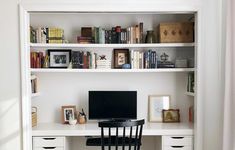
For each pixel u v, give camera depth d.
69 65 3.62
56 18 3.81
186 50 3.82
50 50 3.74
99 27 3.74
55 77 3.82
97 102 3.69
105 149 3.78
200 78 3.25
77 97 3.84
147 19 3.83
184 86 3.82
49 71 3.48
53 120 3.82
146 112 3.82
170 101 3.82
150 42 3.63
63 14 3.81
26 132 3.21
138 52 3.61
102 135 2.83
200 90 3.25
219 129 3.23
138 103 3.84
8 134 3.23
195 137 3.27
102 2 3.21
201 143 3.25
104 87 3.83
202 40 3.24
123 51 3.75
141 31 3.63
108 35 3.62
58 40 3.57
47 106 3.82
